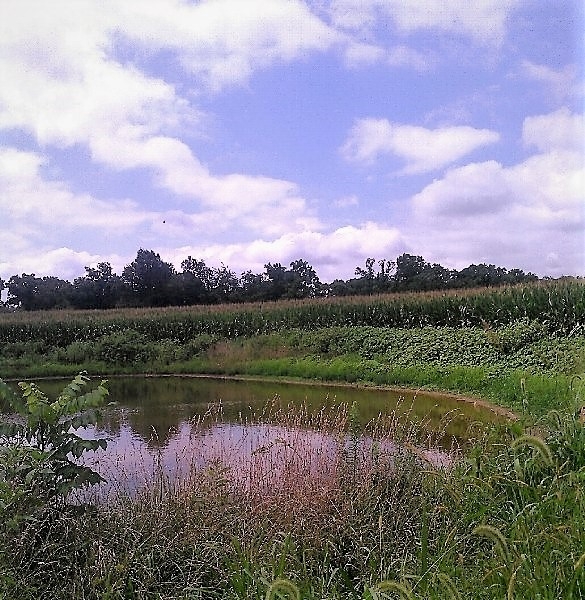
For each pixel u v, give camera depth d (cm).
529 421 520
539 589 262
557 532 303
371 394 1429
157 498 519
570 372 1098
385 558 408
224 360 2130
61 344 2620
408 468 548
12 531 421
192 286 5194
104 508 497
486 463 487
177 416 1153
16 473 441
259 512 494
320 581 383
